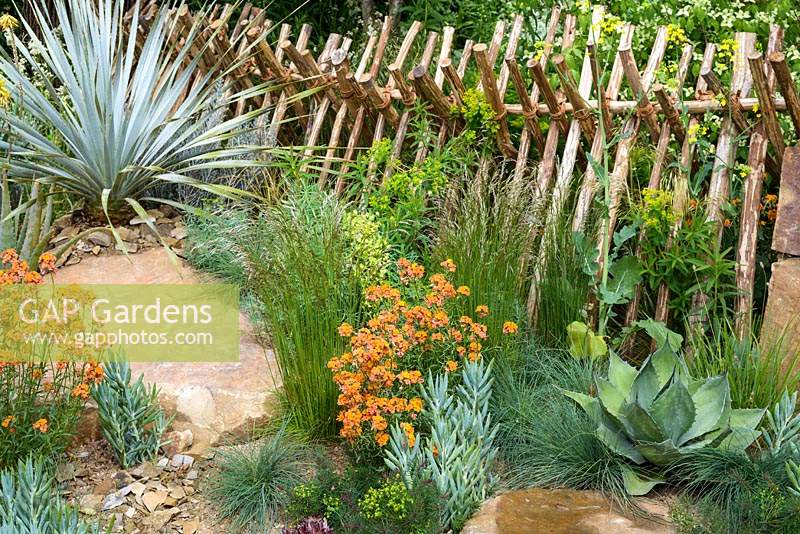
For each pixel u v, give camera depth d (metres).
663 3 5.66
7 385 3.57
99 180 5.62
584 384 4.06
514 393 4.04
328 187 5.72
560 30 6.12
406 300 4.63
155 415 3.91
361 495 3.52
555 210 4.67
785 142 4.79
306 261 4.31
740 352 4.05
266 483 3.65
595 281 4.45
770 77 4.47
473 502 3.51
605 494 3.59
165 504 3.66
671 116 4.60
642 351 4.61
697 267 4.41
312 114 5.71
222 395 4.18
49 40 5.75
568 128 4.97
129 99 5.84
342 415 3.58
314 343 4.00
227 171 5.87
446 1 6.80
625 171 4.66
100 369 3.61
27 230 5.11
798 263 4.19
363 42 6.63
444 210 4.72
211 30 6.19
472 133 5.15
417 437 3.62
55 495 3.60
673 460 3.56
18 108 5.91
